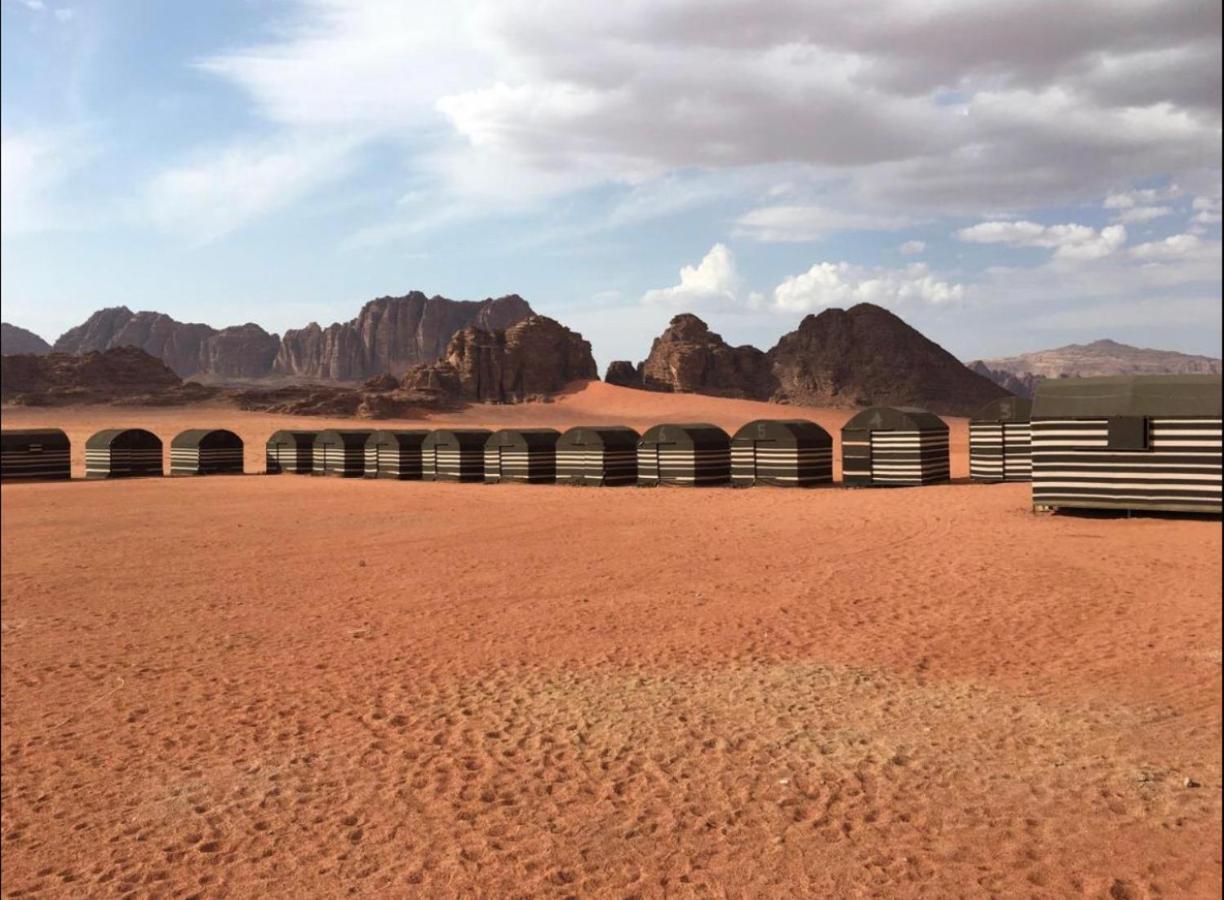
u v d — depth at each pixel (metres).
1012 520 21.80
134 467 52.97
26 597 16.02
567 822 6.63
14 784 7.75
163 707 9.74
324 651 11.84
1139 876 5.55
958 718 8.45
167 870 6.16
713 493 33.06
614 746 8.11
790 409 179.38
